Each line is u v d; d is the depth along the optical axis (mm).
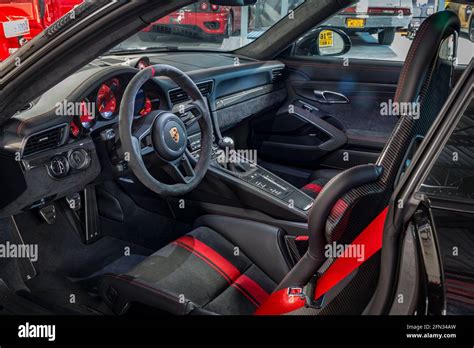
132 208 2857
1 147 1894
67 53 1487
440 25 1021
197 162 2273
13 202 1981
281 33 3219
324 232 1049
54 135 1985
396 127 1057
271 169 3410
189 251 2084
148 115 2057
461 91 834
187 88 2172
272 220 2455
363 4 3248
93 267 2629
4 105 1663
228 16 3717
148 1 1362
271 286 2010
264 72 3154
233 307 1850
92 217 2686
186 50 3375
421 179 878
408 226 895
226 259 2072
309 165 3357
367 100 3133
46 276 2455
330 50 3295
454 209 848
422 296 896
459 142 838
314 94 3287
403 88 1021
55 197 2123
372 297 1002
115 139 2164
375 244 1009
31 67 1523
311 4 3055
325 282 1144
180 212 2758
